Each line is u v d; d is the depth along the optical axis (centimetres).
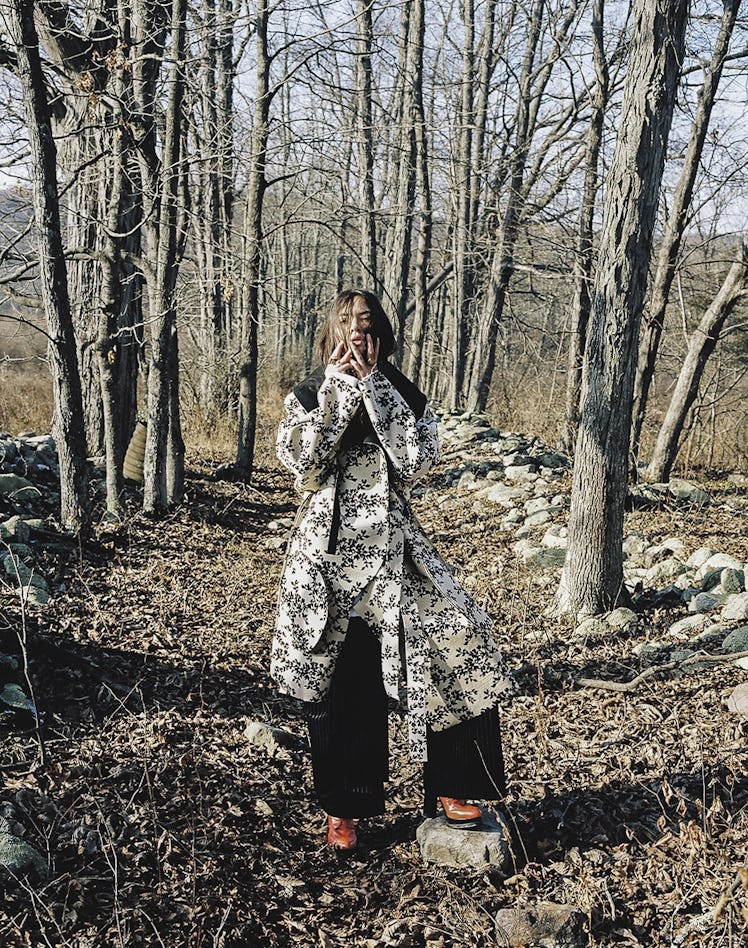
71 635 545
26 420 1634
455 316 2070
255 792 383
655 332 1121
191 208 1224
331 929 303
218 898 307
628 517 920
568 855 336
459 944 295
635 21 590
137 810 349
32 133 670
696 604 634
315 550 329
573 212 1427
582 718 466
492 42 1917
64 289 711
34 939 276
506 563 808
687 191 1090
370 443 330
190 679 507
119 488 865
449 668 329
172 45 849
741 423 1589
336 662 332
